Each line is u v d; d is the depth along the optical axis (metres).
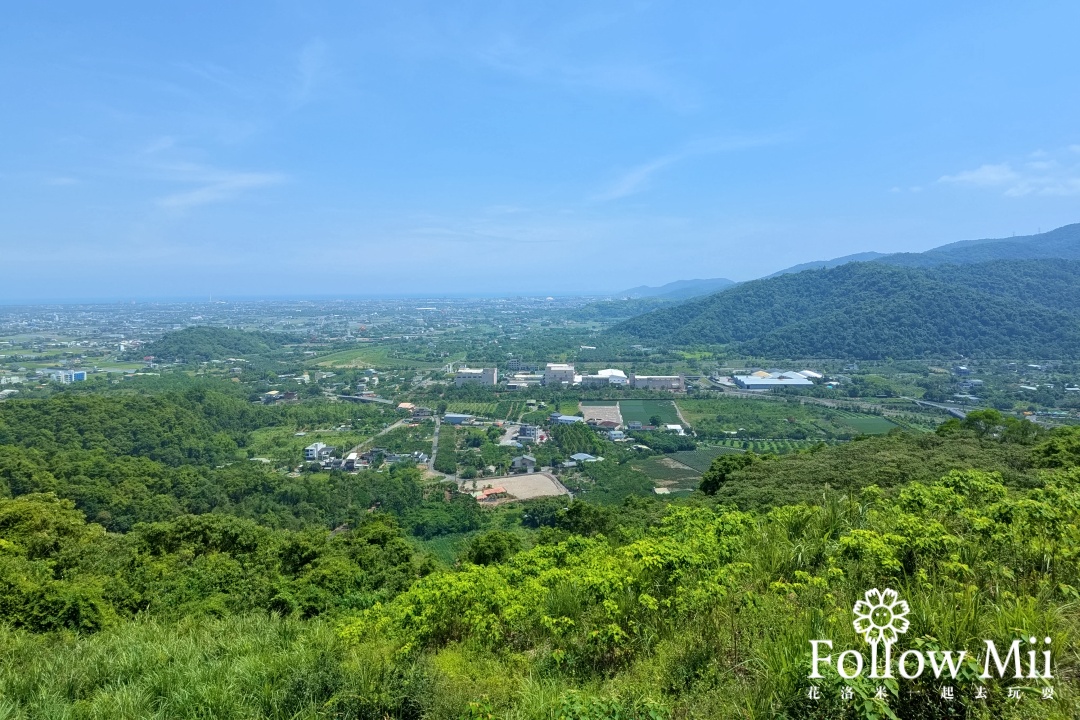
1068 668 5.83
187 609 16.53
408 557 26.67
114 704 8.40
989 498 11.42
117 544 23.84
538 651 9.09
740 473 33.03
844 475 26.58
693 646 7.73
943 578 7.73
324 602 18.17
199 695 8.42
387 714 7.65
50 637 12.54
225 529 24.98
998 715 5.29
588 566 11.60
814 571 9.55
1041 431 32.81
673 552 9.87
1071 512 9.49
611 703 6.11
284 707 8.01
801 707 5.62
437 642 10.32
